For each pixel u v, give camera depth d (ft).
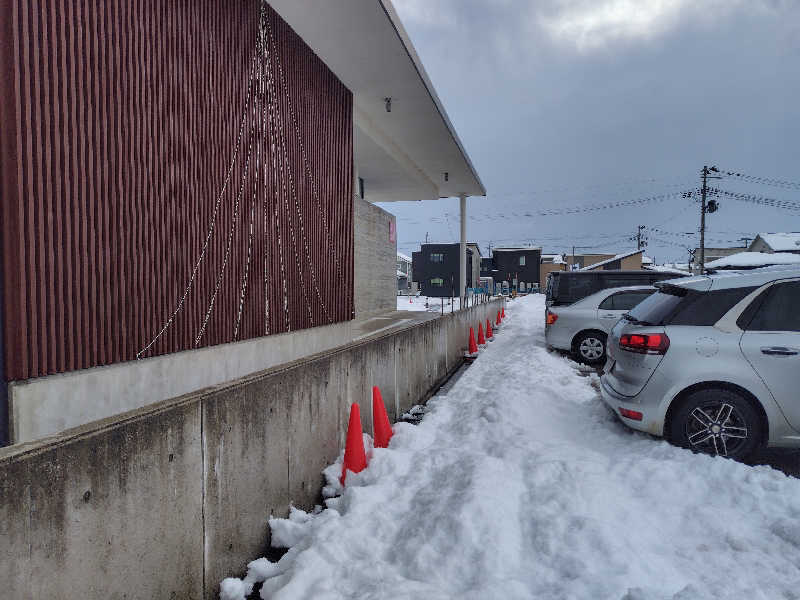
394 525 10.64
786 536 9.86
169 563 7.68
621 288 34.55
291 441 11.87
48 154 16.10
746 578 8.57
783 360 14.29
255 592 9.15
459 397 24.18
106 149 18.29
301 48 33.12
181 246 22.18
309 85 34.40
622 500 11.55
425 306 99.60
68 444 6.00
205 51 23.56
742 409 14.51
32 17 15.58
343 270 40.42
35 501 5.55
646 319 16.47
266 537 10.53
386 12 29.94
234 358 25.88
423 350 26.55
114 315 18.70
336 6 29.30
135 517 7.01
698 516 10.83
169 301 21.50
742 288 15.26
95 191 17.88
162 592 7.50
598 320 34.19
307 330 34.22
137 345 19.83
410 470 13.62
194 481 8.31
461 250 89.10
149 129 20.25
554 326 35.24
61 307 16.57
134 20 19.43
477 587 8.25
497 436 16.58
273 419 11.03
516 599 7.94
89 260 17.69
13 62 14.98
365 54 35.47
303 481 12.46
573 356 34.88
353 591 8.34
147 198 20.20
